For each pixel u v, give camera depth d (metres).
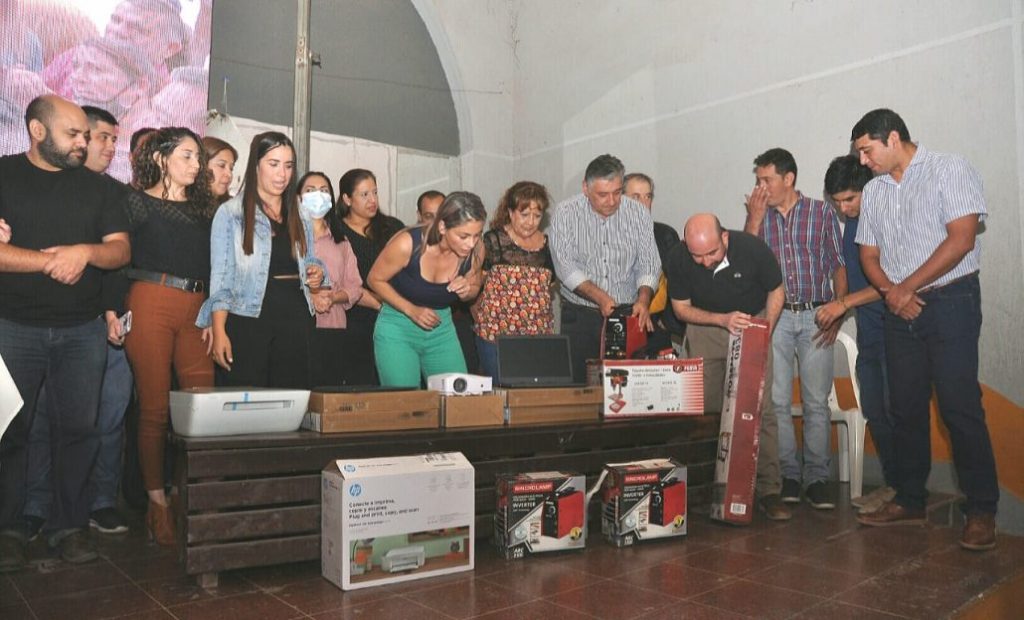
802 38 4.31
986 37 3.57
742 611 2.17
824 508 3.53
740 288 3.41
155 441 2.86
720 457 3.29
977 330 2.95
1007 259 3.51
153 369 2.83
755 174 4.31
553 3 5.99
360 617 2.10
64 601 2.23
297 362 2.97
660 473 2.96
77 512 2.67
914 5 3.82
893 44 3.91
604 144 5.57
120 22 4.46
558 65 5.95
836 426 4.20
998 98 3.53
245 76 5.13
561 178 5.95
